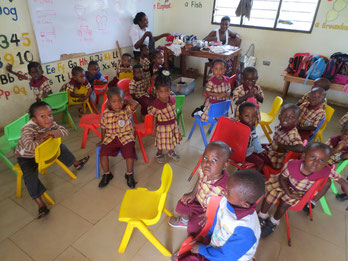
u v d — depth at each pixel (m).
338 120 3.98
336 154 2.22
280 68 4.96
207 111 2.75
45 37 3.41
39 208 1.95
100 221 1.93
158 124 2.48
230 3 5.05
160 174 2.50
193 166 2.64
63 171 2.47
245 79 2.71
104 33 4.27
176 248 1.74
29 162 1.95
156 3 5.19
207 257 1.22
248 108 2.11
